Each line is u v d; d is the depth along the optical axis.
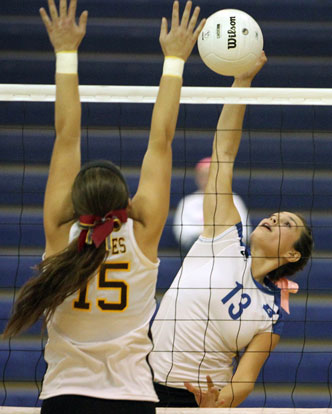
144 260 4.18
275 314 6.71
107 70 11.91
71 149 4.32
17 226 10.94
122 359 4.08
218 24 6.71
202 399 5.98
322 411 5.32
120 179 4.24
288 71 11.83
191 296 6.57
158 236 4.25
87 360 4.05
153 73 11.93
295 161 11.31
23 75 11.84
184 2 12.27
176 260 10.75
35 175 11.23
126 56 12.04
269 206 11.03
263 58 7.04
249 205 10.67
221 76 11.75
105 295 4.11
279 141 11.41
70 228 4.25
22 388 9.86
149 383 4.17
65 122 4.30
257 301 6.67
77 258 4.04
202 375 6.41
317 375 10.07
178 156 11.32
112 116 11.61
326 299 10.52
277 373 10.09
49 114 11.64
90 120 11.58
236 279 6.63
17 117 11.59
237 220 6.89
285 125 11.49
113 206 4.13
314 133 11.47
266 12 12.17
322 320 10.37
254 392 9.90
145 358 4.23
